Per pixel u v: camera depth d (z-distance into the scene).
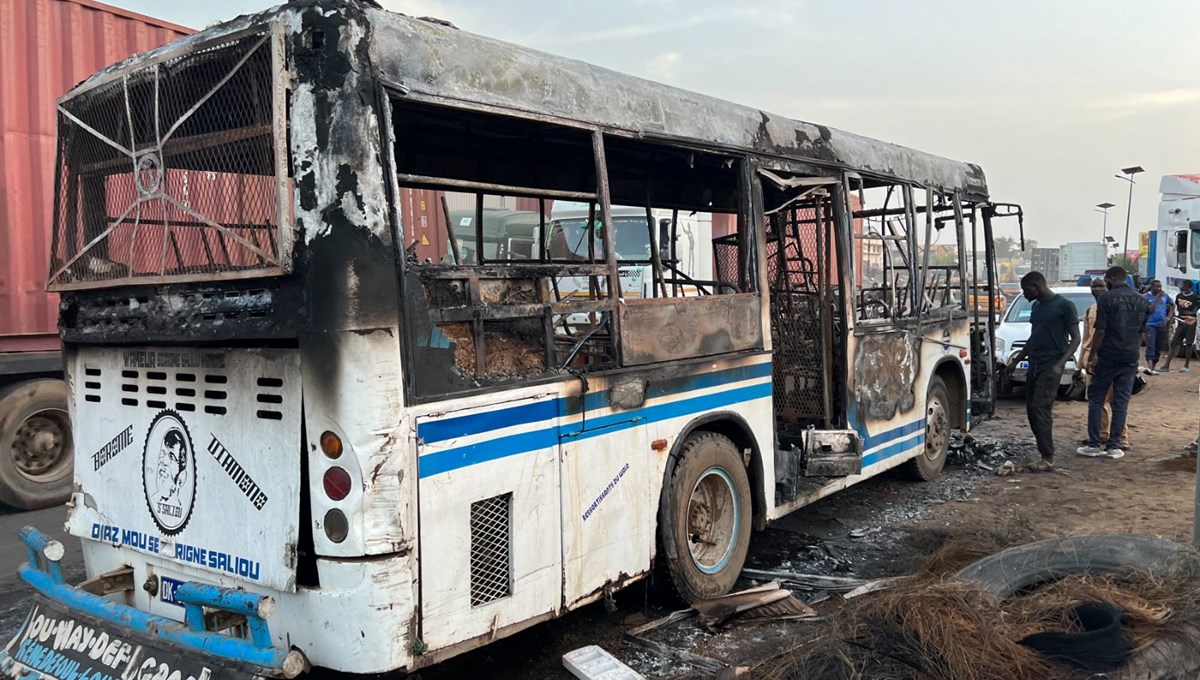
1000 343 12.92
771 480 5.34
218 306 3.25
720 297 4.86
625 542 4.14
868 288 6.72
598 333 4.24
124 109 3.64
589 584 3.91
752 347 5.15
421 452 3.09
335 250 2.92
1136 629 3.55
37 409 7.14
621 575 4.11
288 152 2.98
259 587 3.19
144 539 3.66
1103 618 3.58
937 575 4.46
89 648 3.27
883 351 6.65
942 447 8.02
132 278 3.53
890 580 4.85
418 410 3.09
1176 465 8.21
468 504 3.29
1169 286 20.42
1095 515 6.57
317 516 3.00
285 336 3.03
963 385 8.39
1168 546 4.16
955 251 8.19
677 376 4.50
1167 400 12.66
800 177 5.67
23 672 3.42
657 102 4.41
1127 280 8.87
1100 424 8.94
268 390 3.17
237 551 3.28
